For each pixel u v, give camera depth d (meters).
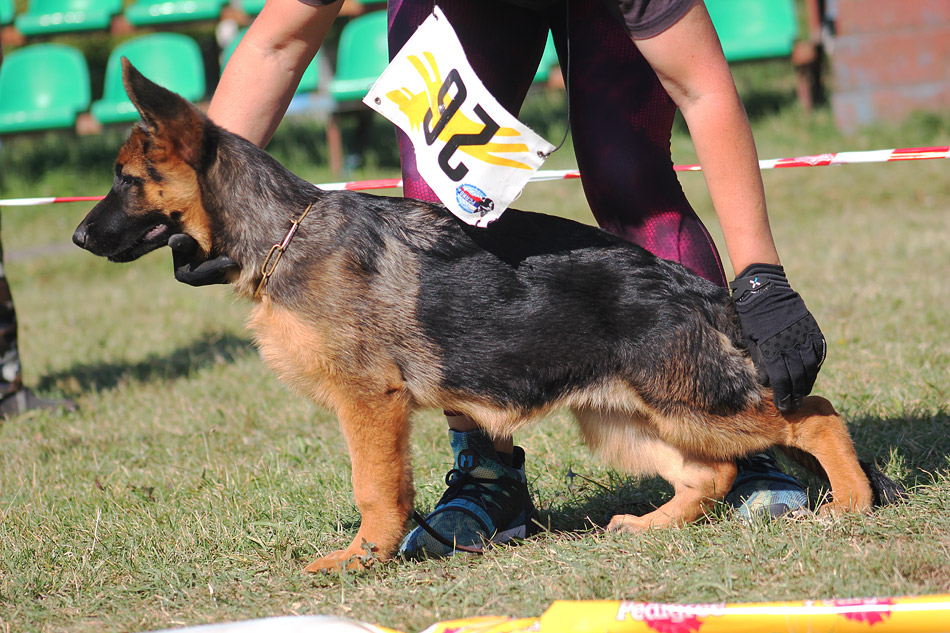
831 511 4.21
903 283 9.22
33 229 17.92
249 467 5.80
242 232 4.19
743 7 19.25
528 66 4.74
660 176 4.54
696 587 3.63
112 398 8.13
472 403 4.26
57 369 9.38
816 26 18.95
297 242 4.17
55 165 20.80
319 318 4.09
